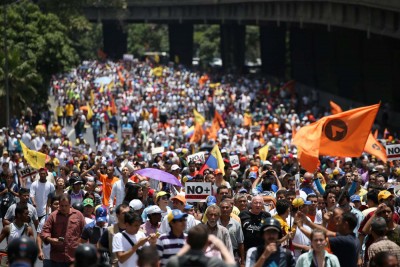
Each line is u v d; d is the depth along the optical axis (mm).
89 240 34062
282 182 47781
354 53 152125
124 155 60688
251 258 27250
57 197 36969
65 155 77812
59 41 148125
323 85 174250
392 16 108688
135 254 29750
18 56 128000
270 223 26703
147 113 133875
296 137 43562
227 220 33531
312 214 36125
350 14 121938
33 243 20500
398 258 28828
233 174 52500
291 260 27031
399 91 132250
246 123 117688
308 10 139625
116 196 43500
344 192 36438
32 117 135125
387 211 32469
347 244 29953
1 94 125188
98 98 160375
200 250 21859
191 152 78688
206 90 175875
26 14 151250
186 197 39938
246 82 193250
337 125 43312
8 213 40156
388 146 53938
